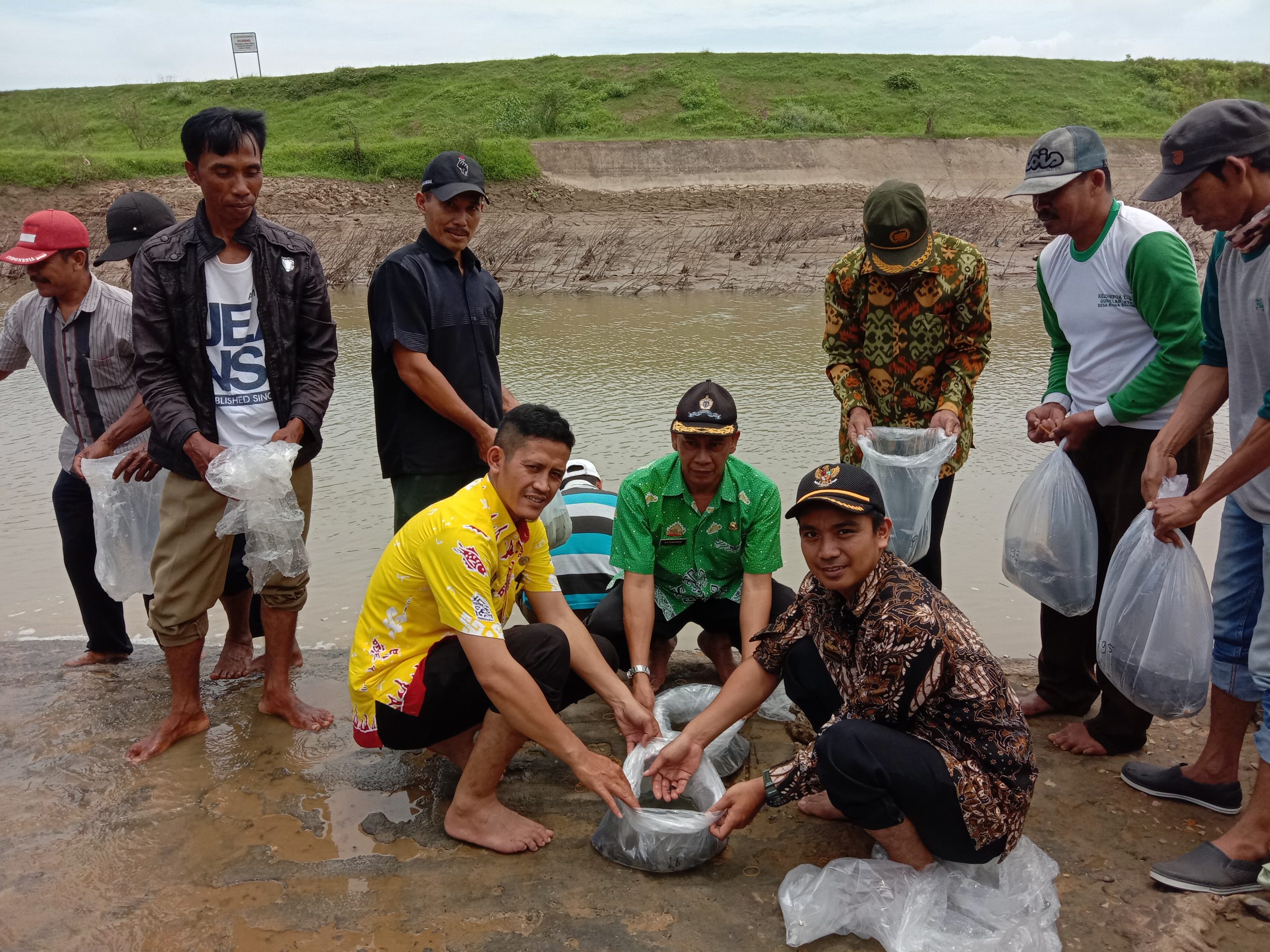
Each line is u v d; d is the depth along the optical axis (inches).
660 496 141.5
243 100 1657.2
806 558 104.4
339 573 217.6
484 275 160.4
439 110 1537.9
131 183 975.6
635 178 1165.7
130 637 192.9
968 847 102.4
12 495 270.2
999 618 196.1
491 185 1069.1
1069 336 142.9
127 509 153.3
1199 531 236.4
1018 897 104.0
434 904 108.6
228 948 102.6
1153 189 116.6
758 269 733.3
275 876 113.7
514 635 119.8
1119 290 133.9
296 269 142.6
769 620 147.6
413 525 116.2
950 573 215.6
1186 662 118.9
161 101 1663.4
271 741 144.9
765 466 281.1
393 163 1075.3
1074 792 129.2
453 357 153.3
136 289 135.3
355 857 117.3
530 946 102.1
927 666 99.7
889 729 102.3
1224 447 294.2
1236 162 109.9
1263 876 104.7
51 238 152.9
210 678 168.2
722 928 104.7
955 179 1273.4
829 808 123.8
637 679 135.5
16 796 131.6
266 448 133.8
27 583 215.5
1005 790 101.7
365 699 120.6
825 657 111.6
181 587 139.3
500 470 114.0
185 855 118.1
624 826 114.7
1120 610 123.2
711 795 118.1
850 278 156.9
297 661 174.7
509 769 137.1
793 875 108.9
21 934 105.1
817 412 342.3
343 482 277.7
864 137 1302.9
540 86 1590.8
